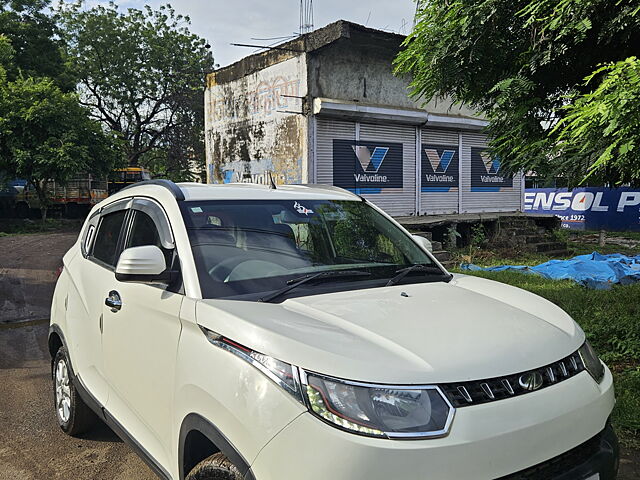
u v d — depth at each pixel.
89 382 3.61
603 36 4.62
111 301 3.27
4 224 24.41
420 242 3.81
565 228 21.39
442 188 14.92
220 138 15.18
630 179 4.69
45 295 9.38
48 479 3.56
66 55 31.05
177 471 2.55
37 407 4.70
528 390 2.20
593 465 2.26
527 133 5.36
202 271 2.78
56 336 4.34
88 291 3.72
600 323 6.27
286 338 2.18
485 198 16.03
